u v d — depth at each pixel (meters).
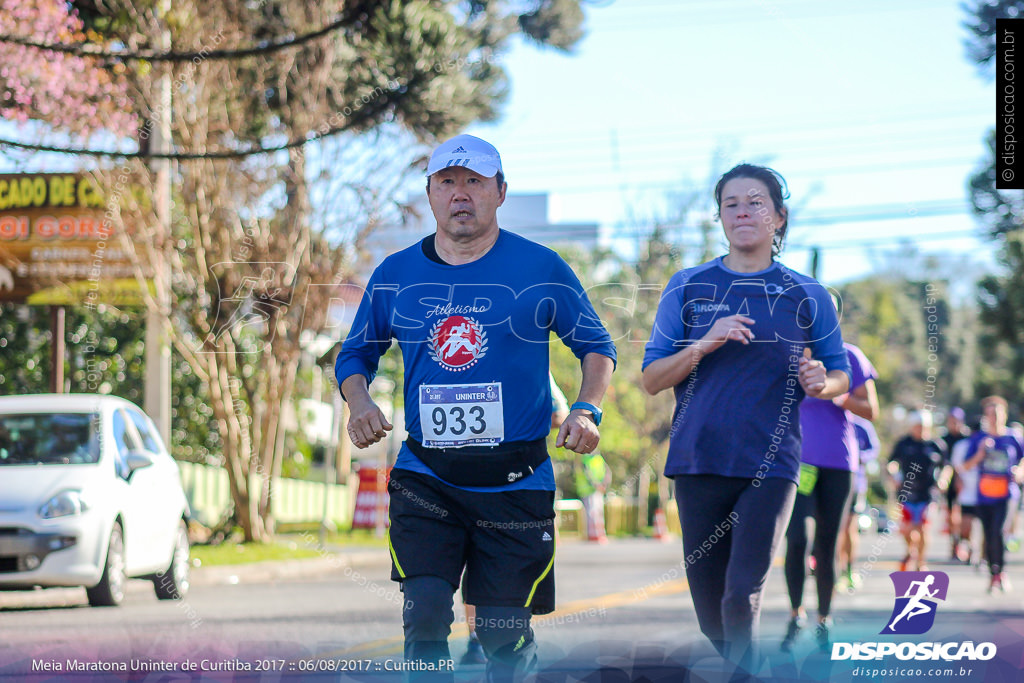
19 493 24.08
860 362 17.36
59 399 27.02
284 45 33.78
